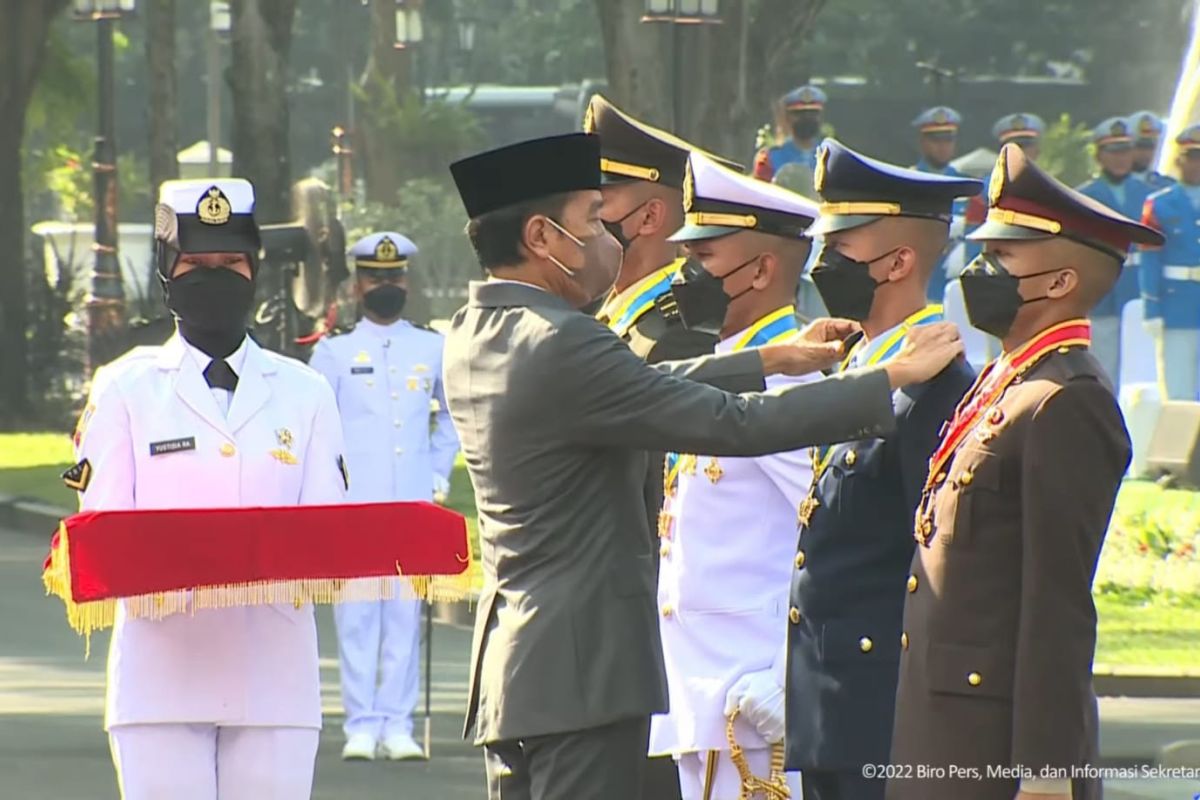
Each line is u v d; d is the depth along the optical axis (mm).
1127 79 110562
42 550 45781
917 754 12930
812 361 13852
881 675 14438
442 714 29000
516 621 13172
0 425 70375
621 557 13195
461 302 98812
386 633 26406
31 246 91062
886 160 111188
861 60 111688
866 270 14609
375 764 25812
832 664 14578
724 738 16172
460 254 98875
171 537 14445
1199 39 50219
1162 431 46281
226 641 14977
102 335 66562
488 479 13328
